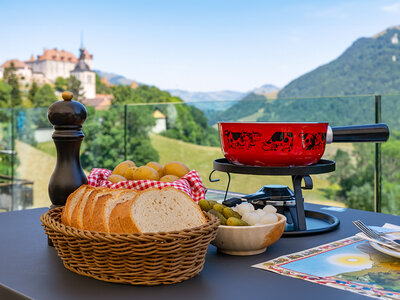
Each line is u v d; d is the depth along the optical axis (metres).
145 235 0.70
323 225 1.12
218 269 0.81
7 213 1.32
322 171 1.03
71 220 0.83
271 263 0.84
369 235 0.95
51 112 0.96
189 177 1.15
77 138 0.97
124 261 0.72
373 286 0.71
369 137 1.17
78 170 0.98
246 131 1.01
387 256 0.87
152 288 0.72
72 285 0.73
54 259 0.87
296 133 0.99
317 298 0.67
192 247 0.73
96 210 0.79
